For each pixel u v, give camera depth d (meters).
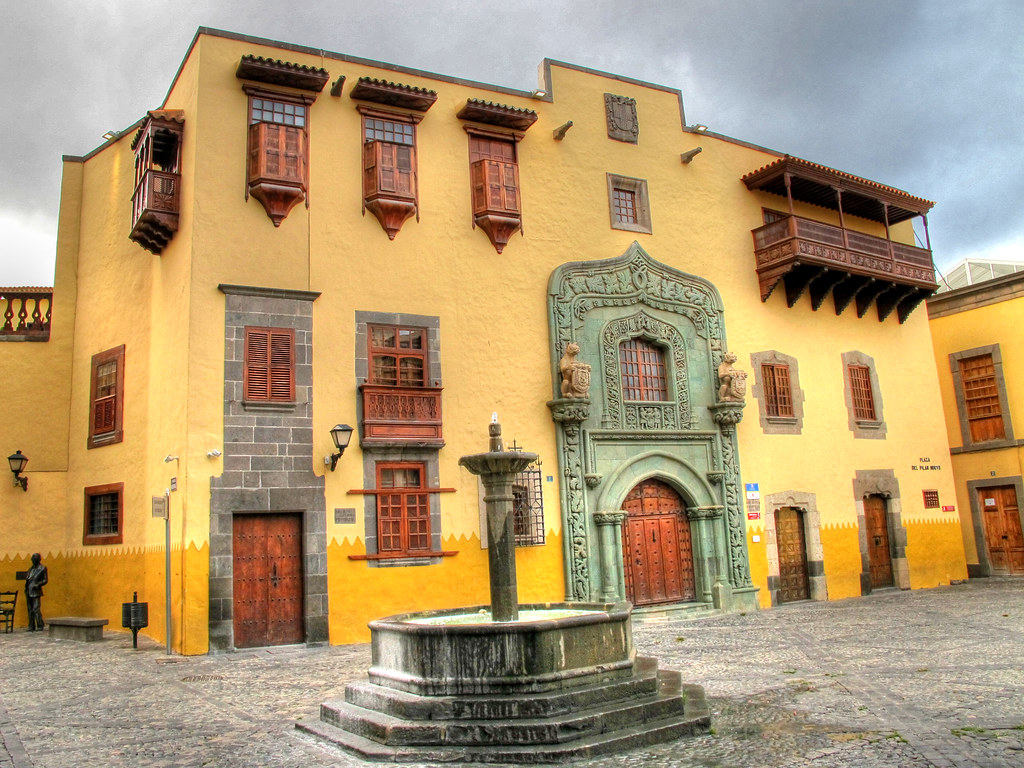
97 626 14.71
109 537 16.69
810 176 20.56
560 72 19.02
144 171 15.75
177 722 8.52
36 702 9.54
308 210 15.55
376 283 15.92
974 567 24.08
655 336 18.77
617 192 19.30
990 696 8.70
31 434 17.84
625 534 17.75
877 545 21.70
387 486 15.38
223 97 15.22
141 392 16.55
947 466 23.50
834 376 21.62
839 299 21.81
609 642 8.20
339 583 14.53
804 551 20.22
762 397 20.11
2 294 18.42
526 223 17.80
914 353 23.67
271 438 14.43
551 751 6.87
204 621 13.38
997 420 24.03
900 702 8.62
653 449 18.17
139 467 16.23
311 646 13.99
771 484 19.78
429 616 9.84
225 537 13.75
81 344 18.33
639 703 7.77
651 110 20.16
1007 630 13.42
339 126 16.19
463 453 16.17
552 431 17.28
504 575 8.96
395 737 7.23
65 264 18.77
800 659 11.59
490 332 16.94
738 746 7.22
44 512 17.64
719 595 18.08
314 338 15.14
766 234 20.67
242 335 14.57
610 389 17.98
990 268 27.81
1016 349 23.62
